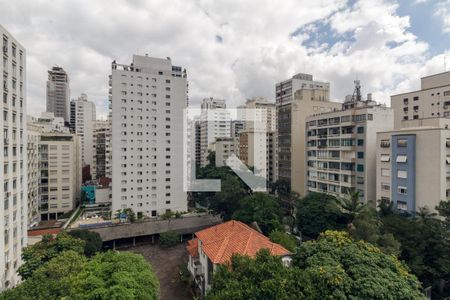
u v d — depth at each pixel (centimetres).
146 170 5912
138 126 5825
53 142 5991
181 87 6191
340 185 4600
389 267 1728
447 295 2550
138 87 5803
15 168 2741
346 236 2100
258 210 3972
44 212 5866
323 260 1742
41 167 5875
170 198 6128
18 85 2825
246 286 1438
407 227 2761
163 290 3125
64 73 15775
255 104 9275
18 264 2784
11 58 2644
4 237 2466
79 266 2069
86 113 11831
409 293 1478
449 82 5000
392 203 3422
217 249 2492
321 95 6088
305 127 5597
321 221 3775
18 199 2795
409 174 3456
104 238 4488
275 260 1672
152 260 4044
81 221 5459
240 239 2592
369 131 4159
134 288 1770
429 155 3272
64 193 6106
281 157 6231
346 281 1527
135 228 4841
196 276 2958
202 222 5316
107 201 6700
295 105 5803
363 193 4209
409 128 3634
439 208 2814
